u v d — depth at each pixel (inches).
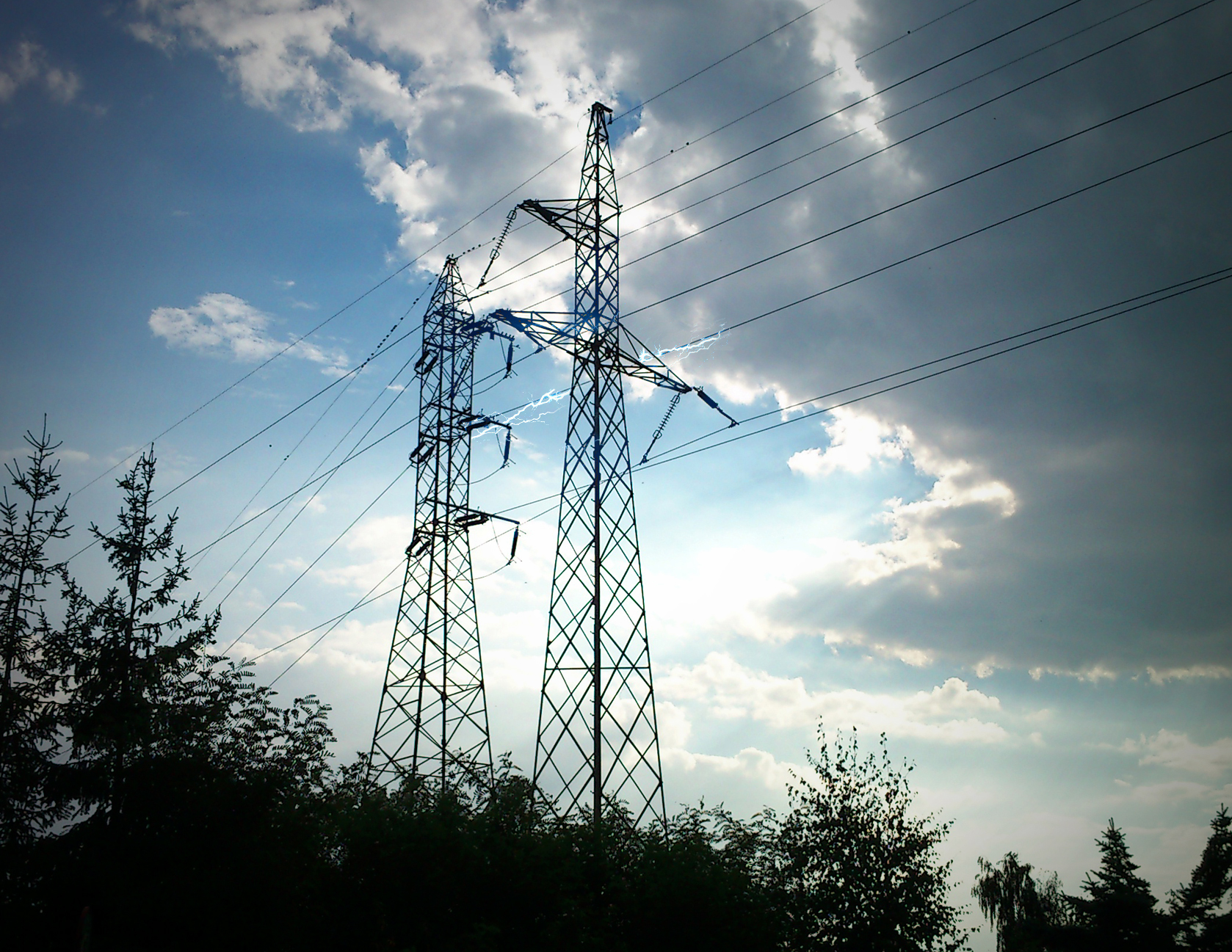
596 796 1183.6
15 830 1059.3
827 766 1384.1
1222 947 1556.3
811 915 1213.1
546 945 1005.8
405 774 1263.5
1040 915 2089.1
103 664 1112.8
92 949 936.9
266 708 1154.0
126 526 1194.6
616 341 1424.7
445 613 1706.4
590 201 1493.6
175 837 1034.1
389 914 1029.8
